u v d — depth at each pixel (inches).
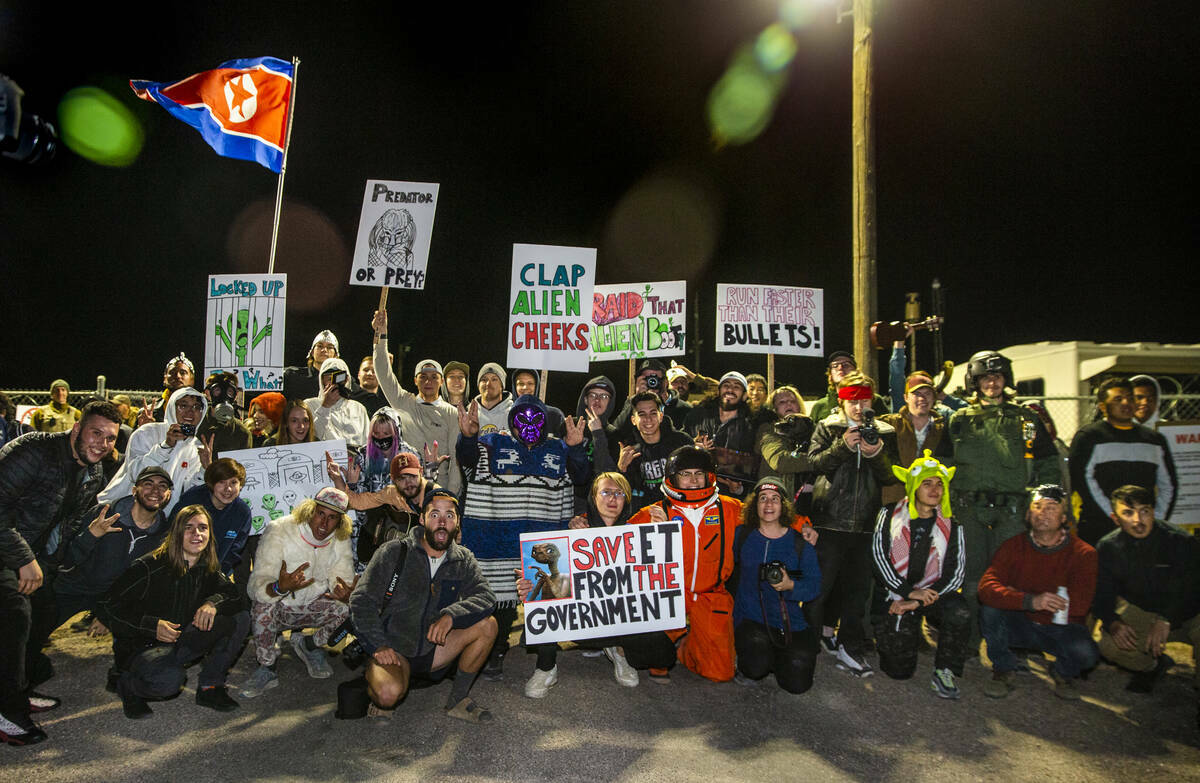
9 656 159.2
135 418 332.5
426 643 176.4
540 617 190.1
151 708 176.6
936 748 170.2
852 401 215.0
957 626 196.9
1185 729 182.1
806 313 322.0
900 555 203.2
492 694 190.7
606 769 154.8
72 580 192.1
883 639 205.3
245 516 204.4
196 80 309.4
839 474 215.8
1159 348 465.1
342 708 173.0
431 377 249.4
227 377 244.8
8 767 149.5
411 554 177.8
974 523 223.9
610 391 236.1
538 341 260.4
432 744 163.0
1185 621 199.3
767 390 298.4
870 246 345.7
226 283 277.6
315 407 251.6
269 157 305.4
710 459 209.2
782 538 202.7
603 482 208.4
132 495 200.2
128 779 146.5
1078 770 162.7
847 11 371.6
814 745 169.2
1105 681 208.8
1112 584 203.6
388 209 259.3
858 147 350.0
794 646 195.0
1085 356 466.6
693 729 174.7
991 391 228.7
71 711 174.9
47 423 351.6
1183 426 230.4
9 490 171.0
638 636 197.5
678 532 200.1
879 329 285.6
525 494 209.0
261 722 172.1
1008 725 182.5
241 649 183.6
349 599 185.0
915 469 204.2
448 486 247.0
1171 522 226.2
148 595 176.6
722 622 202.4
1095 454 226.1
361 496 202.4
